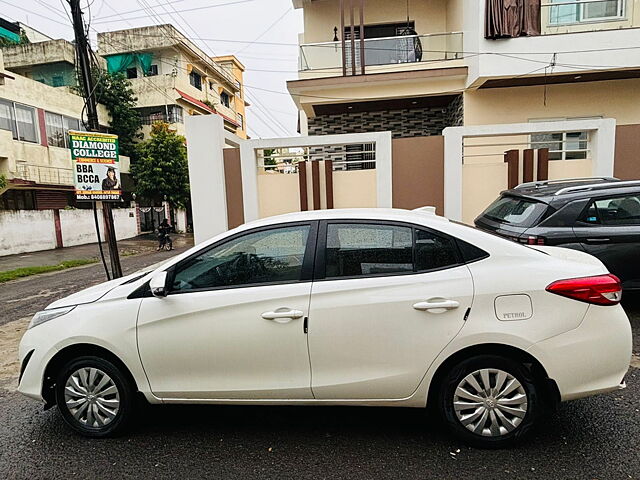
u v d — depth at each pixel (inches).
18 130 695.7
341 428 115.0
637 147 297.3
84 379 113.6
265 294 104.4
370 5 503.8
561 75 387.5
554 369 96.1
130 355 108.7
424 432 111.0
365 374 102.0
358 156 496.1
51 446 111.3
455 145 304.8
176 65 1003.9
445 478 92.2
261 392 105.9
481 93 424.2
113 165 276.2
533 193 201.2
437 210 312.7
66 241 711.7
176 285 110.3
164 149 895.1
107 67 1015.6
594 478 90.6
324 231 108.8
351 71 442.9
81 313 113.0
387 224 107.1
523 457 98.3
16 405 137.8
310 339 102.4
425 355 99.3
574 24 398.0
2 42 885.8
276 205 327.9
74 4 279.0
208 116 314.0
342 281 103.7
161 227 694.5
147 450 107.7
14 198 709.9
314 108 488.4
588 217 184.4
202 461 102.1
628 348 98.3
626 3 388.5
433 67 431.2
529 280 98.1
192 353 106.7
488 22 377.4
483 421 101.0
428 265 103.3
